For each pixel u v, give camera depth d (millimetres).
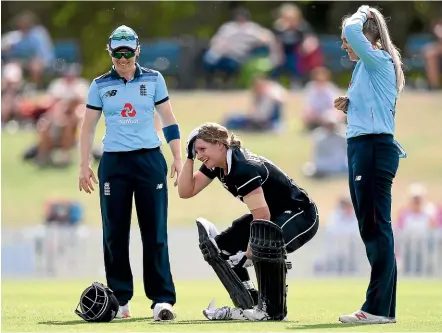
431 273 60156
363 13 27984
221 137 27656
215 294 42781
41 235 62312
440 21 102875
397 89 28031
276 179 28250
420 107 94688
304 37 100312
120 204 29344
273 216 28562
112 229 29562
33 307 34375
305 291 45469
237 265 29109
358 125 27609
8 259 62469
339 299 40031
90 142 29625
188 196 28953
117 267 29875
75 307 34344
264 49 99875
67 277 61125
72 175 82000
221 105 95188
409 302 37375
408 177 80875
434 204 75000
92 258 62375
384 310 27594
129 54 28797
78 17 119375
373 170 27406
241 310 28859
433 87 100188
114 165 29266
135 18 119562
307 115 89062
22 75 99625
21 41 99938
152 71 29578
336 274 61469
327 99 89000
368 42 27438
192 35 118938
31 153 84188
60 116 83875
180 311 33438
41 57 100188
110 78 29328
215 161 27734
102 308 28344
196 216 74562
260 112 89438
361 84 27703
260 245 27562
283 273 28125
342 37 28328
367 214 27516
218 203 77000
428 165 82938
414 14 114312
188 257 61656
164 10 119375
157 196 29344
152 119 29453
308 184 78938
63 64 102625
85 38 118625
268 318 28406
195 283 53000
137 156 29188
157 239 29453
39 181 80750
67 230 62406
